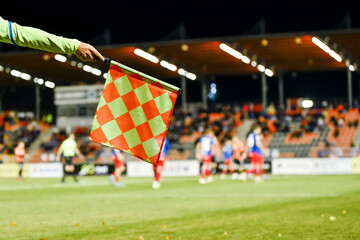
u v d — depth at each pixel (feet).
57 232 26.14
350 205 36.65
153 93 12.87
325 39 102.42
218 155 119.96
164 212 34.88
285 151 124.26
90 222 30.14
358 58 125.08
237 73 145.59
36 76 139.85
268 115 137.08
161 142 12.85
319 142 123.75
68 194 53.26
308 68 139.33
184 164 105.40
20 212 36.09
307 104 79.87
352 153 113.50
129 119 12.89
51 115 150.51
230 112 140.36
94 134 12.84
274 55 121.19
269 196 46.44
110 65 12.76
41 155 132.16
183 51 115.24
